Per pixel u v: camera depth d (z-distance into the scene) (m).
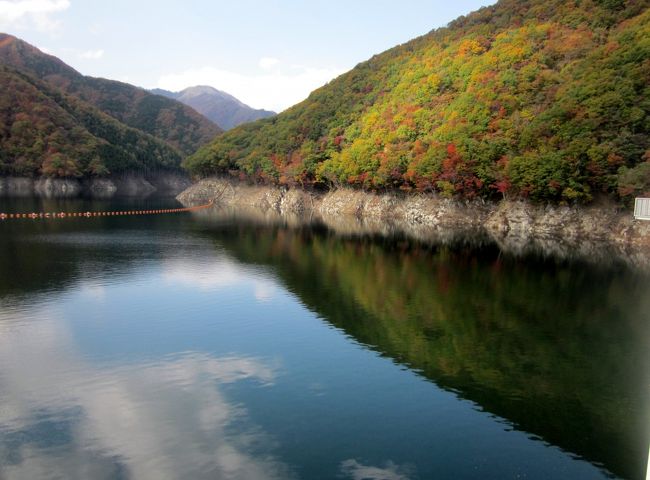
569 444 21.72
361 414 24.14
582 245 78.44
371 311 41.75
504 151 93.69
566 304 43.97
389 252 74.12
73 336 34.62
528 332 36.53
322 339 34.75
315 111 182.88
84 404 24.83
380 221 122.75
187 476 19.14
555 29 124.81
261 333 35.91
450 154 100.00
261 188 183.75
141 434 22.12
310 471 19.55
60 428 22.53
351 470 19.64
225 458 20.36
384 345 33.69
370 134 142.25
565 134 83.81
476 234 94.06
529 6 150.00
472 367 30.00
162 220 120.00
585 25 119.88
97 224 106.06
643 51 84.19
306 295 47.09
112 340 34.00
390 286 51.16
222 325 37.66
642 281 53.28
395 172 116.50
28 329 35.88
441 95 132.12
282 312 41.31
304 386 27.19
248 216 137.88
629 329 37.16
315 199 160.38
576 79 94.88
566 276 56.03
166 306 42.62
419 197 116.94
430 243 83.69
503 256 69.88
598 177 78.44
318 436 22.12
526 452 21.06
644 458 20.72
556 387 27.31
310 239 89.00
